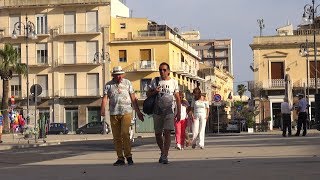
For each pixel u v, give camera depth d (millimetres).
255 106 63656
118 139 11477
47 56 71438
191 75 79875
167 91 11578
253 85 63906
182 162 11594
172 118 11430
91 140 37031
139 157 13898
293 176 8117
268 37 63719
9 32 72062
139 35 71000
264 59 63844
